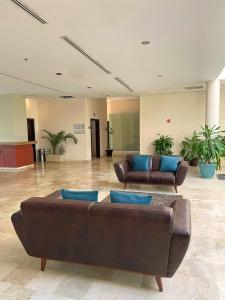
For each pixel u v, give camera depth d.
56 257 2.35
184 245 1.97
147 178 5.42
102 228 2.10
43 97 9.98
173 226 2.00
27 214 2.28
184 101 9.12
